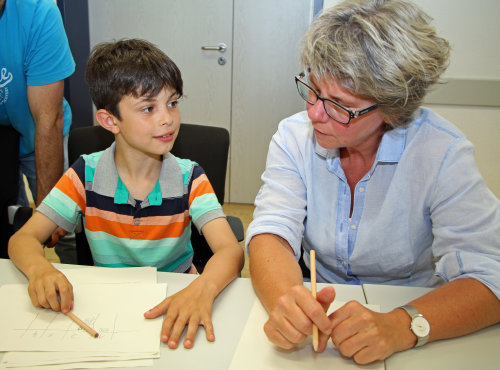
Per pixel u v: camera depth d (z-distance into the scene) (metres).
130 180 1.01
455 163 0.77
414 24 0.69
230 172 3.06
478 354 0.63
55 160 1.48
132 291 0.76
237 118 2.91
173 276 0.83
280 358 0.62
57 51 1.37
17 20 1.28
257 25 2.69
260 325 0.69
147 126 0.92
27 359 0.60
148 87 0.89
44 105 1.40
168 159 1.04
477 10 2.03
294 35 2.68
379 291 0.80
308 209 0.95
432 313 0.65
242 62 2.77
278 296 0.70
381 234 0.88
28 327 0.66
